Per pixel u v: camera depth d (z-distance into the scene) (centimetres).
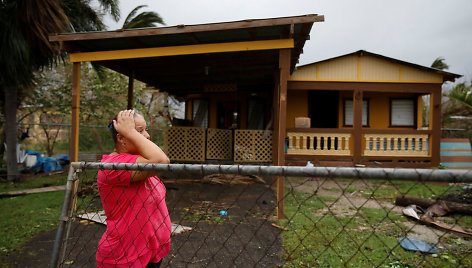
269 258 323
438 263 300
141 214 146
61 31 834
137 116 161
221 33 569
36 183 884
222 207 550
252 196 654
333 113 1237
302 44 631
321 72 1045
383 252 331
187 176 849
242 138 830
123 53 621
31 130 1546
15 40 807
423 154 1003
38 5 779
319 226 428
